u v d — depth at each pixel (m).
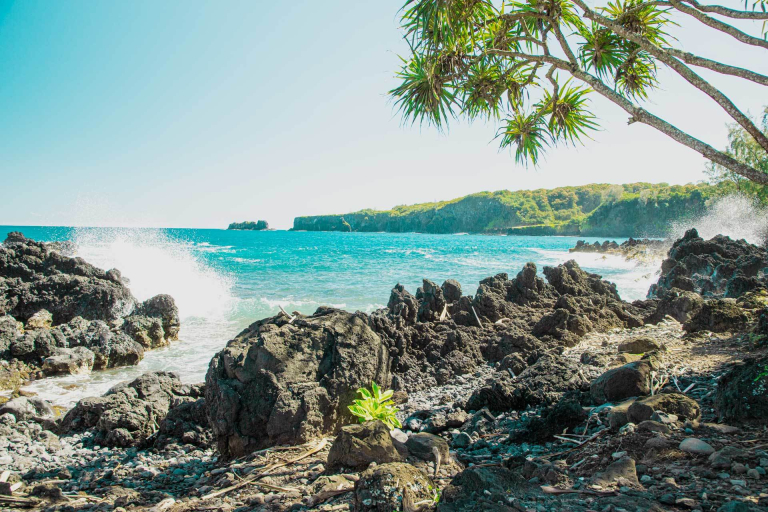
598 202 172.75
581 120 6.13
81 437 6.49
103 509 3.86
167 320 13.08
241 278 27.86
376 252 59.59
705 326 8.05
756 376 3.55
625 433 3.56
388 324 8.72
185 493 4.26
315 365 5.53
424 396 7.38
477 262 41.25
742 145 36.16
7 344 10.00
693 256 19.00
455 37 5.13
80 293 13.27
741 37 3.71
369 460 3.85
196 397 7.37
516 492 2.73
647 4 4.54
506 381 5.89
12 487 4.27
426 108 5.73
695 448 3.08
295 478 4.14
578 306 11.19
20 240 19.47
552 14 5.02
